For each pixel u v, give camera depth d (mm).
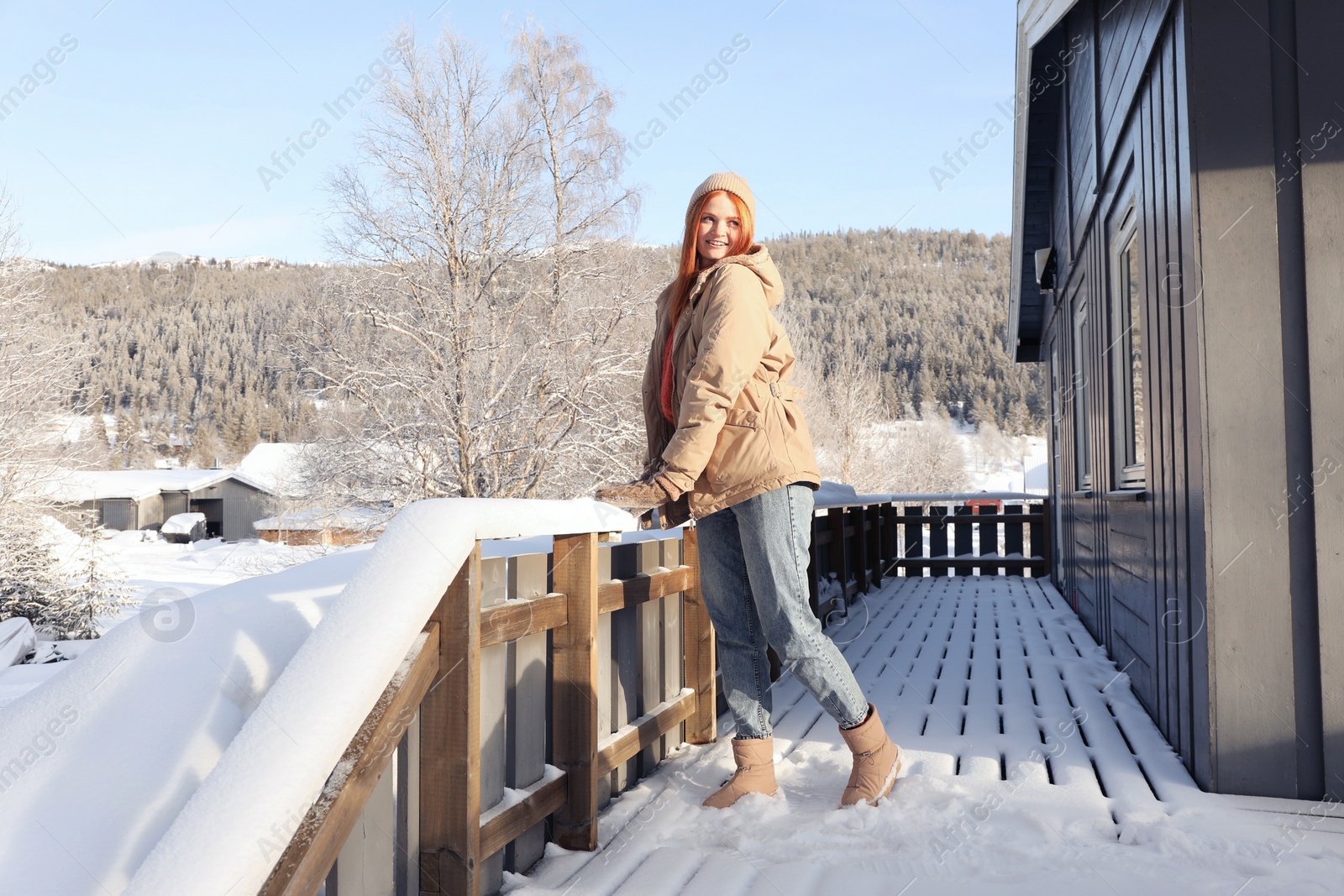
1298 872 1711
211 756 1139
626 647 2352
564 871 1763
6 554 17172
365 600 1191
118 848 1004
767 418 2014
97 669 1257
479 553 1438
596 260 17531
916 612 6258
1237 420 2311
